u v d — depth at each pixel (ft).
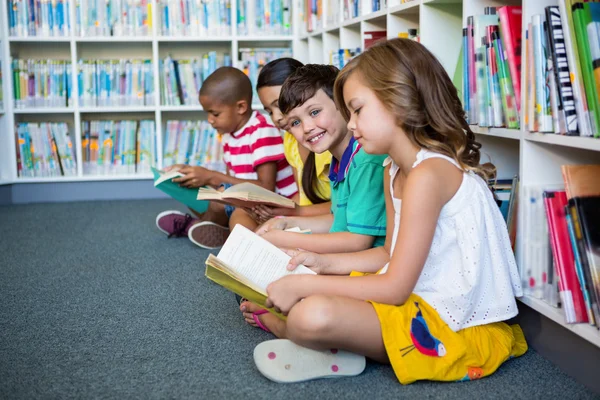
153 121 11.62
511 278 4.18
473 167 4.06
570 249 3.80
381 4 7.22
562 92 3.67
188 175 7.30
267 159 7.32
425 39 5.80
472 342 3.91
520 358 4.25
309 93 4.70
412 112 3.81
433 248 3.92
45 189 11.51
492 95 4.55
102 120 12.19
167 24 11.35
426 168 3.73
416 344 3.76
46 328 4.92
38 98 11.22
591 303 3.62
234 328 4.86
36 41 11.41
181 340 4.62
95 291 5.90
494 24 4.72
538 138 4.01
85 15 11.13
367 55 3.94
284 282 3.85
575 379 3.91
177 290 5.90
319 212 5.92
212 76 7.53
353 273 4.22
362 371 3.95
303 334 3.68
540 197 4.14
